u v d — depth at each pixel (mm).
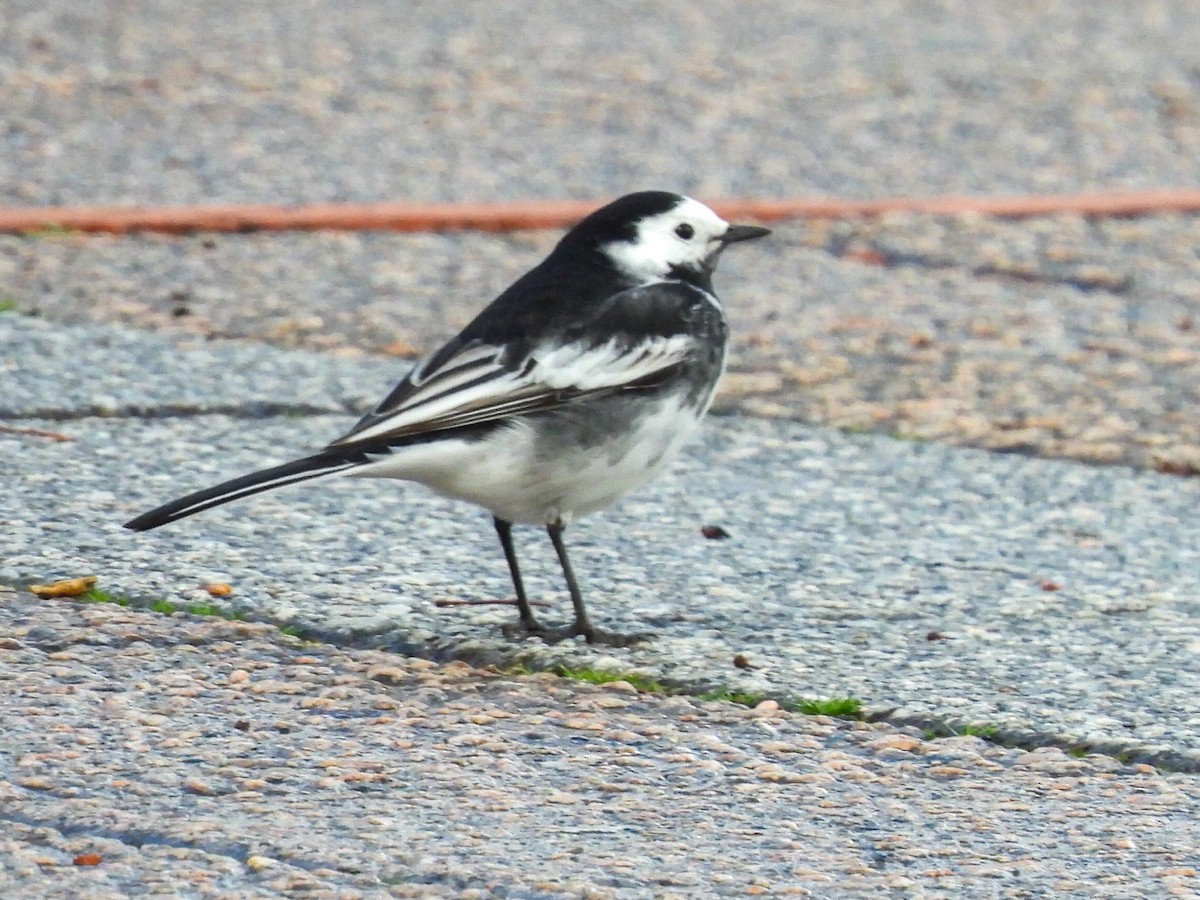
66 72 21922
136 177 18641
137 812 7512
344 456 9383
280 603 9984
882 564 11359
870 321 16375
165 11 25156
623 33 25953
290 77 22516
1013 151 21562
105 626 9477
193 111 20922
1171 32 27828
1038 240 18750
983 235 18781
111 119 20406
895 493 12719
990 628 10367
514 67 23750
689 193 19281
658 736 8703
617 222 10461
